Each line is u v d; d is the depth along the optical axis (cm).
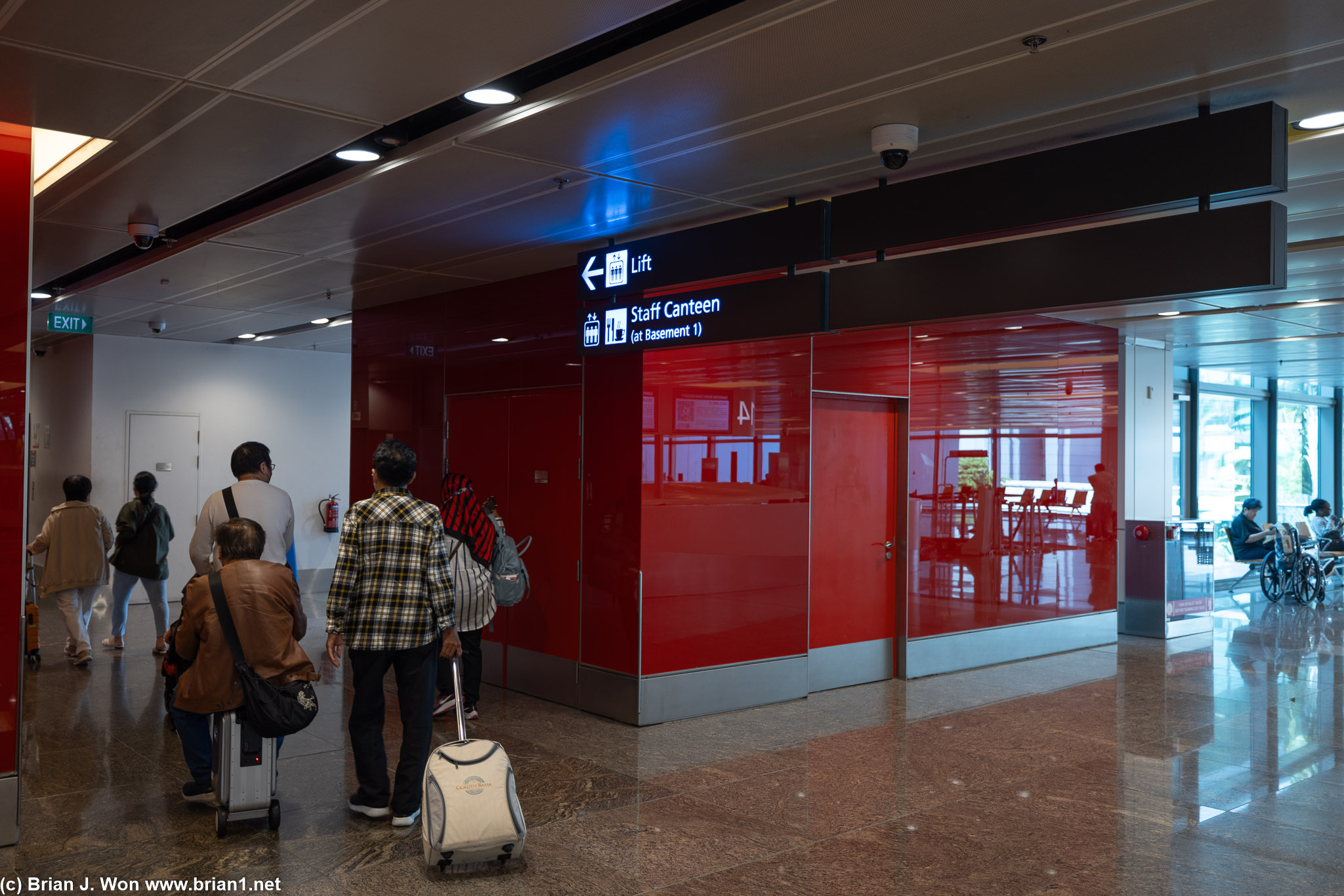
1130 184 398
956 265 453
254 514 522
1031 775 561
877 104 414
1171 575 1058
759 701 721
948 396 860
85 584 830
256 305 962
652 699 664
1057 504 959
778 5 326
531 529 759
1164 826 480
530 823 477
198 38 353
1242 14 325
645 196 560
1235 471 1571
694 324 570
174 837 448
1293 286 784
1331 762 591
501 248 687
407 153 481
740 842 455
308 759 575
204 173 518
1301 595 1366
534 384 762
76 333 1110
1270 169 364
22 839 445
